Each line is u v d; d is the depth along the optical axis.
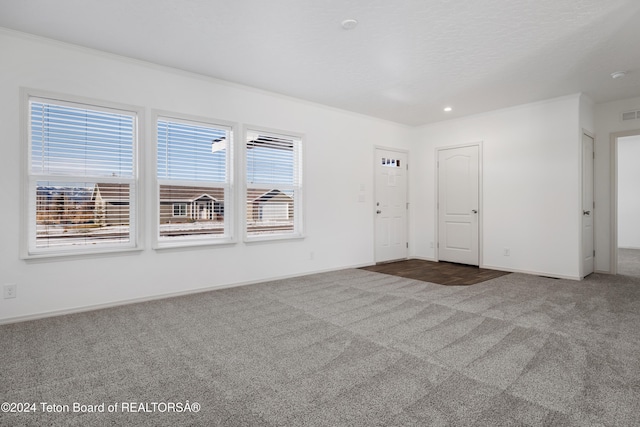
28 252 3.08
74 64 3.26
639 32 2.96
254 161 4.50
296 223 4.98
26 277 3.05
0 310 2.95
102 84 3.40
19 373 2.10
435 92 4.55
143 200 3.64
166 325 2.92
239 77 4.07
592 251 5.11
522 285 4.33
